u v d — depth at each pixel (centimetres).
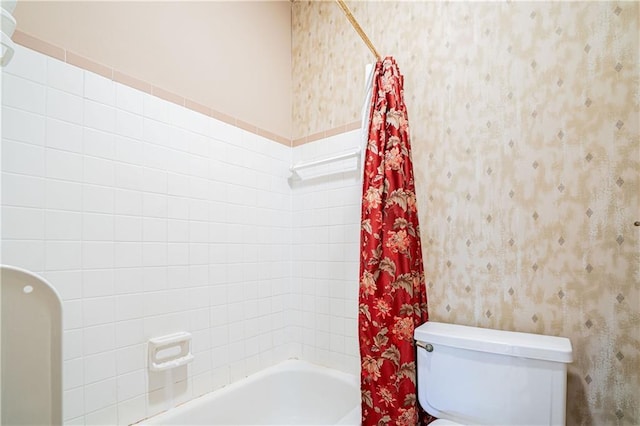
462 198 140
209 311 150
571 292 116
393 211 133
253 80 182
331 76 190
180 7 148
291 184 200
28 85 102
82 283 111
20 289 69
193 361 142
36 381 70
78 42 114
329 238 180
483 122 136
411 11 159
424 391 122
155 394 128
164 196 136
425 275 148
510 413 106
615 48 111
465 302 137
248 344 167
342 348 171
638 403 104
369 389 127
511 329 127
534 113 125
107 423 114
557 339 111
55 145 107
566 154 119
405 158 144
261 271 177
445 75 147
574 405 113
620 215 109
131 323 122
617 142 110
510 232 129
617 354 108
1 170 96
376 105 144
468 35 142
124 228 122
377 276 130
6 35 83
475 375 112
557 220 119
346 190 175
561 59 121
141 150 129
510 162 130
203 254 149
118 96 124
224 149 162
